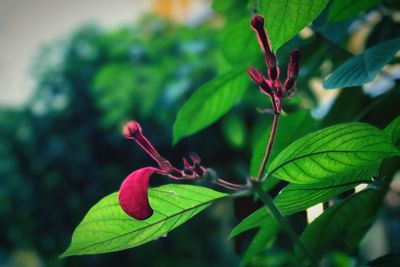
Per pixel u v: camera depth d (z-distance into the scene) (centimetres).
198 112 43
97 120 157
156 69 110
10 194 177
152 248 157
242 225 33
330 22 40
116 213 32
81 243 33
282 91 32
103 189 157
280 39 32
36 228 174
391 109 42
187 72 102
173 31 128
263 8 31
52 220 169
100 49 155
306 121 42
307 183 31
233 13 57
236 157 120
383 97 42
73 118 161
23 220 181
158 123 126
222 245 166
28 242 186
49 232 172
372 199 38
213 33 114
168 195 32
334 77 34
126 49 114
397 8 50
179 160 128
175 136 44
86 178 159
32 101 171
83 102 158
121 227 33
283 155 30
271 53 32
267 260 63
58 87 164
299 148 30
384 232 95
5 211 182
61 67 163
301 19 31
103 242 33
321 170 31
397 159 37
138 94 113
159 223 33
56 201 167
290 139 42
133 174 31
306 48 47
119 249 34
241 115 93
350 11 40
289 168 31
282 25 31
